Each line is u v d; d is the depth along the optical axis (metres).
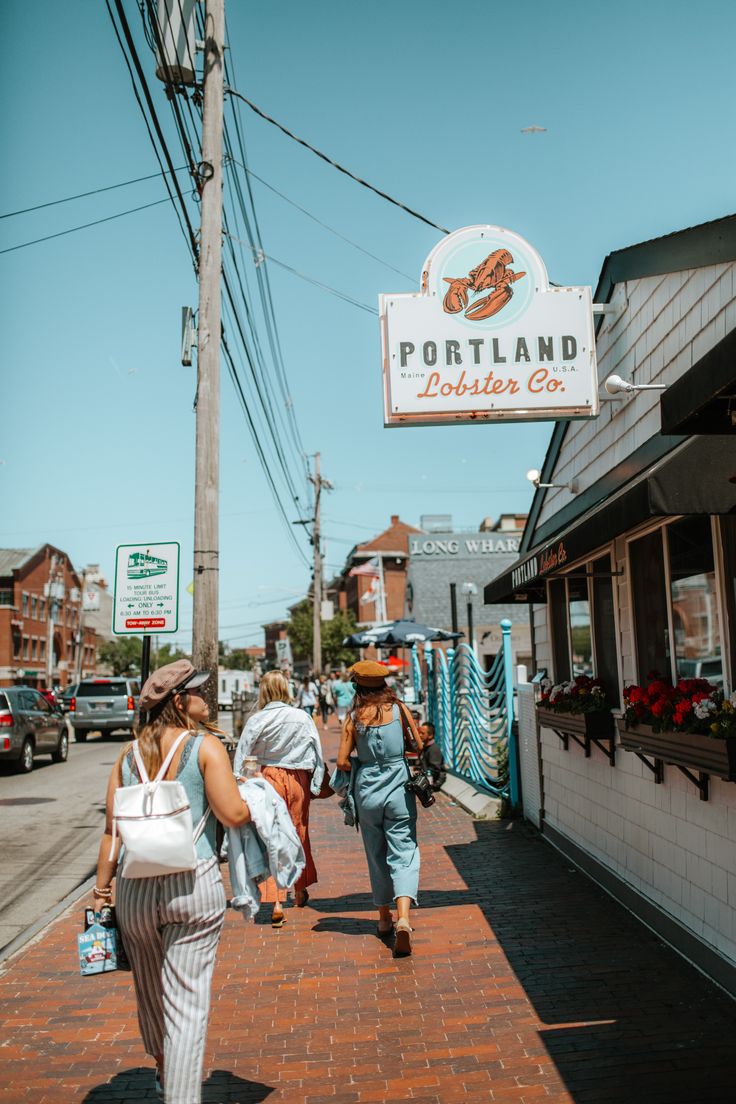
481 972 5.29
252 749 6.84
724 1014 4.51
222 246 10.39
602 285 7.29
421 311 7.15
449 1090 3.85
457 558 40.75
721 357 3.34
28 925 7.05
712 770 4.52
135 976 3.35
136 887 3.24
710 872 5.09
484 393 7.09
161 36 8.86
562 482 9.05
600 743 6.89
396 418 7.10
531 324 7.14
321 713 29.52
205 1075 4.05
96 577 95.25
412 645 21.23
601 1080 3.88
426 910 6.70
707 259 5.34
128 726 26.70
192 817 3.31
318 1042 4.39
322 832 10.47
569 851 8.16
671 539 5.87
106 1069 4.14
